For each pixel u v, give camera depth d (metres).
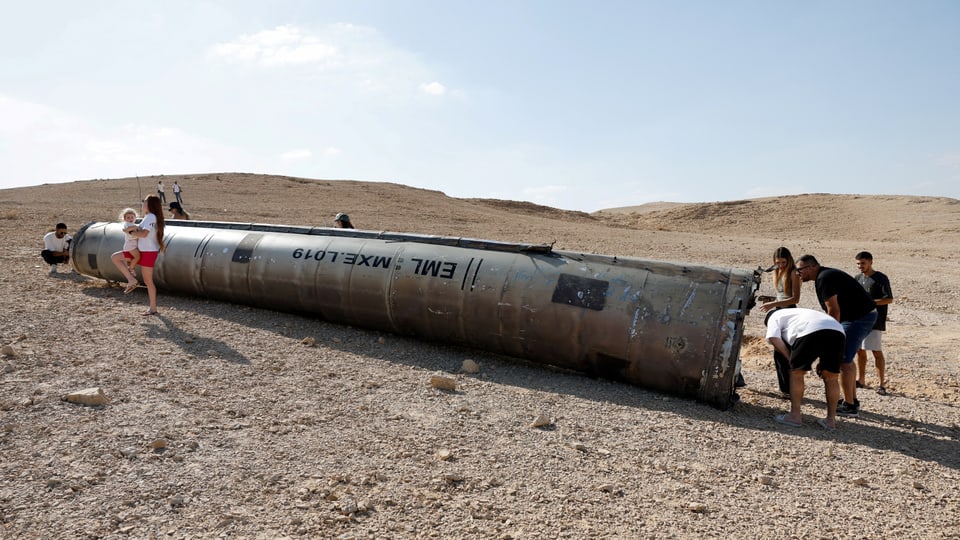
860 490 4.48
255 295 9.00
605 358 6.60
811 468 4.84
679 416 5.89
